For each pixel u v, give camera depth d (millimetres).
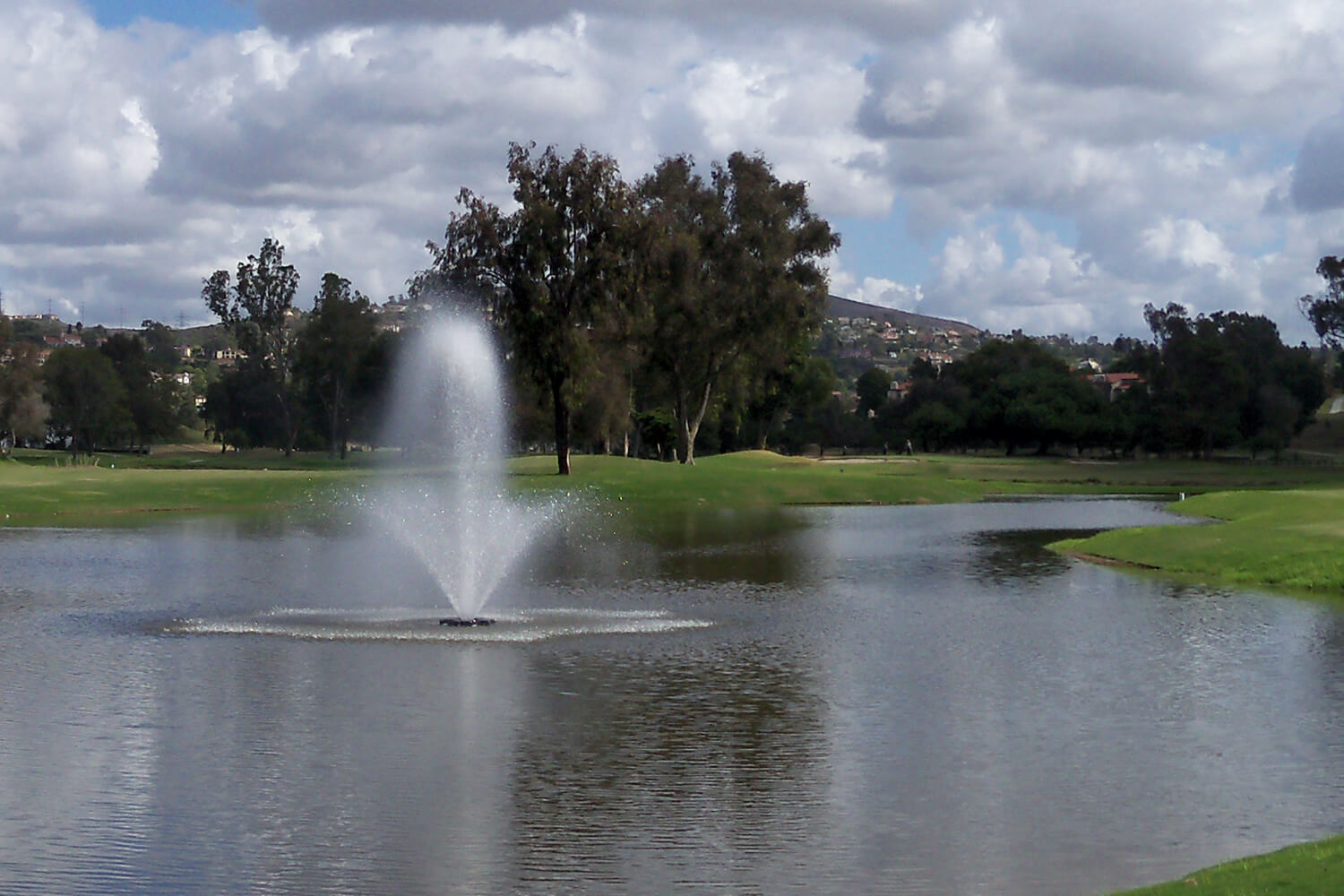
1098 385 175750
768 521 59438
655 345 87062
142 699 19625
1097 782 15500
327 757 16453
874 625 26938
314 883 12367
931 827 13914
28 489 64250
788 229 88188
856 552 43844
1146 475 101312
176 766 16016
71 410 146625
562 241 70250
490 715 18641
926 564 39375
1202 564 37219
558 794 14984
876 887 12258
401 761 16312
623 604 30219
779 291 86125
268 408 148500
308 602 30281
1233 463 124375
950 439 151125
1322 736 17609
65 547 44000
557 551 44188
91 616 27969
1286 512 45000
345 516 58094
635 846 13359
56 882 12367
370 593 32031
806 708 19156
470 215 70625
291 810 14398
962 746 17047
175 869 12617
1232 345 139125
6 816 14195
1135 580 35094
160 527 52688
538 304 70438
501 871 12617
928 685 20734
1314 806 14617
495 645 24375
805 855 13078
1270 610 29016
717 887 12266
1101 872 12617
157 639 24922
